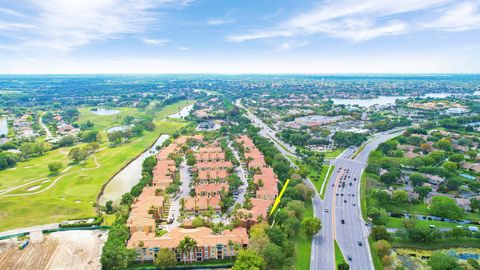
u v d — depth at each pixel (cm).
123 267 18925
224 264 19550
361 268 19038
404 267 19312
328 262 19550
